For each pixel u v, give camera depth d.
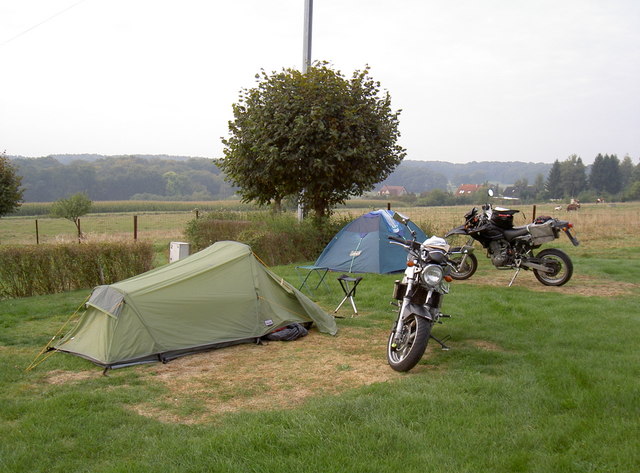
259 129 14.41
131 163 137.88
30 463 3.74
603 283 10.46
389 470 3.49
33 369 6.10
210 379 5.74
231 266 7.41
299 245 14.86
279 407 4.87
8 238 31.38
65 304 9.81
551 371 5.29
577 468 3.46
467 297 9.13
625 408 4.32
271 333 7.32
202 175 135.62
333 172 14.30
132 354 6.25
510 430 4.04
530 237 10.16
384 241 12.11
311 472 3.48
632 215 28.08
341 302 8.62
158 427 4.34
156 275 7.08
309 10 17.45
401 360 5.65
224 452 3.76
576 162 123.06
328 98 14.09
